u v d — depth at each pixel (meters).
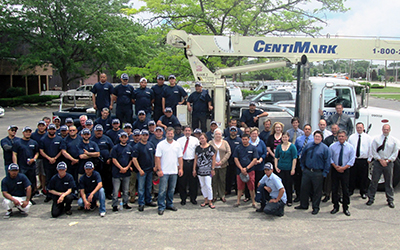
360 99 9.30
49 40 32.31
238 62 17.55
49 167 7.99
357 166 8.13
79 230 6.18
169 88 9.35
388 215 7.00
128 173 7.44
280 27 17.39
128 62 33.19
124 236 5.89
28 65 32.62
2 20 31.11
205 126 9.24
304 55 9.04
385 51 9.56
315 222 6.61
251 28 17.47
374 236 5.89
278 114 9.59
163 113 9.38
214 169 7.78
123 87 9.28
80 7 32.69
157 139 7.92
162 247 5.41
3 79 39.00
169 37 9.53
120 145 7.36
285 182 7.60
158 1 15.67
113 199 7.34
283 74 33.88
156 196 8.27
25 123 21.61
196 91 9.10
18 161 7.90
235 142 8.28
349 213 7.02
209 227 6.32
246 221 6.66
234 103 11.30
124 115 9.40
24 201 6.98
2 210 7.38
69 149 7.95
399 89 55.75
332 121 8.77
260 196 7.13
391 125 8.91
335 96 9.12
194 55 9.59
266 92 18.58
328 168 6.99
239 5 16.31
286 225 6.43
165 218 6.85
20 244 5.56
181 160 7.45
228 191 8.60
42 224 6.52
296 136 8.32
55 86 50.28
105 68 35.91
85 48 33.38
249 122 9.40
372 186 7.66
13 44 32.53
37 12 32.16
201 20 16.34
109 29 33.19
